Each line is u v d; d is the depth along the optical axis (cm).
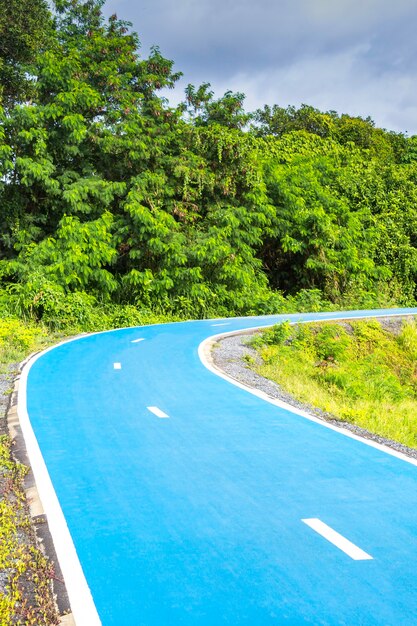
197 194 3325
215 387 1324
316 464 798
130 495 679
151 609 450
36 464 788
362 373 2252
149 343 2027
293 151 4747
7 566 521
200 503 654
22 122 2805
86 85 2958
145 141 3158
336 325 2656
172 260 3077
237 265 3362
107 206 3134
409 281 4362
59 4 3325
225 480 729
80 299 2573
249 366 1781
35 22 2997
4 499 670
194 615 441
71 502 659
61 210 2956
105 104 3120
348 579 491
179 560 524
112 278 2936
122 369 1520
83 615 443
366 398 1895
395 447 919
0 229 2894
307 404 1270
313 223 3856
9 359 1642
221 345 2048
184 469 769
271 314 3347
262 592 471
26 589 488
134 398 1194
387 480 735
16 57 3045
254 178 3509
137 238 3031
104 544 557
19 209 2895
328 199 4144
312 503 655
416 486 714
